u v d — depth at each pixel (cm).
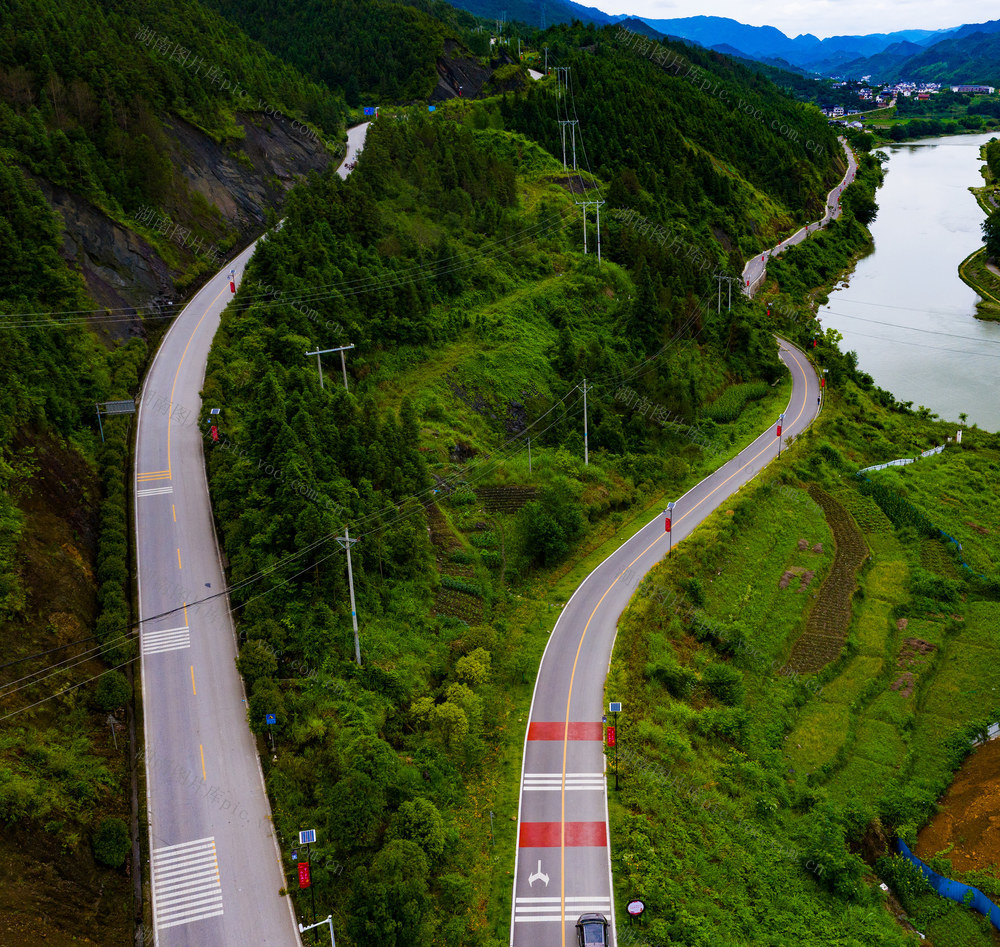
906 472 9562
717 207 16600
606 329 11050
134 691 5150
